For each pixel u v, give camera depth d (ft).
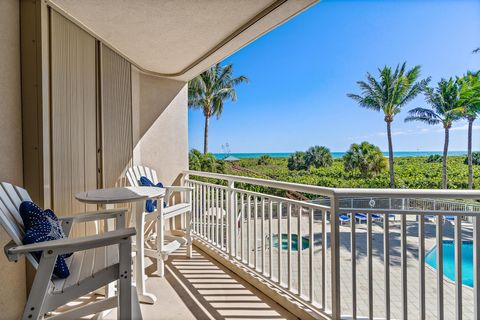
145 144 12.10
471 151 52.11
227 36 8.88
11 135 5.81
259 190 36.35
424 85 53.52
